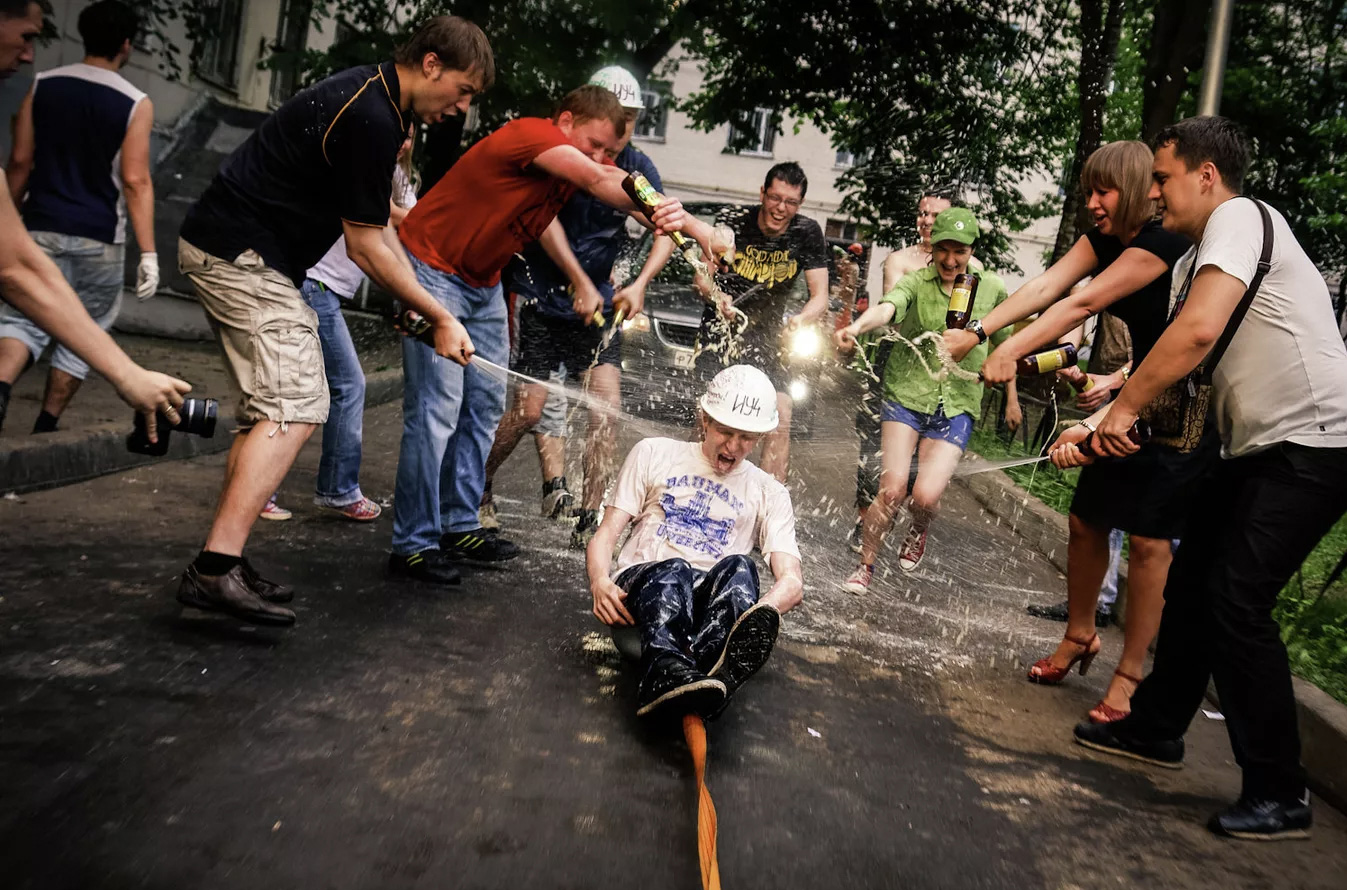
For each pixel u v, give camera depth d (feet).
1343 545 29.01
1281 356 11.26
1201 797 12.04
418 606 14.70
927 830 10.14
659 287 29.14
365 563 16.46
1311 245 63.46
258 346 12.46
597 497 19.25
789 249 20.80
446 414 15.81
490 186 15.14
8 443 17.37
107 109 19.06
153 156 44.14
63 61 35.42
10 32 10.71
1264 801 11.09
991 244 74.64
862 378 20.57
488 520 19.11
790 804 10.28
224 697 10.77
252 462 12.42
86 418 21.33
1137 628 13.66
